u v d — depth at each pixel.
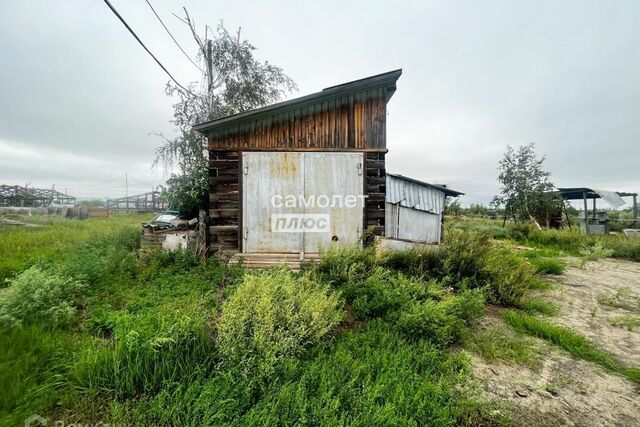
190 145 9.27
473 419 2.22
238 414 2.04
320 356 2.72
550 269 7.18
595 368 3.05
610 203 14.26
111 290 4.22
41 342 2.71
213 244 6.21
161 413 2.02
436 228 8.95
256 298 3.09
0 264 5.32
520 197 17.16
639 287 6.01
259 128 6.20
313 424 1.98
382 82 6.14
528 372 2.93
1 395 2.08
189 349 2.58
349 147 6.30
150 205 27.06
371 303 3.82
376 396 2.24
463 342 3.39
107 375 2.34
